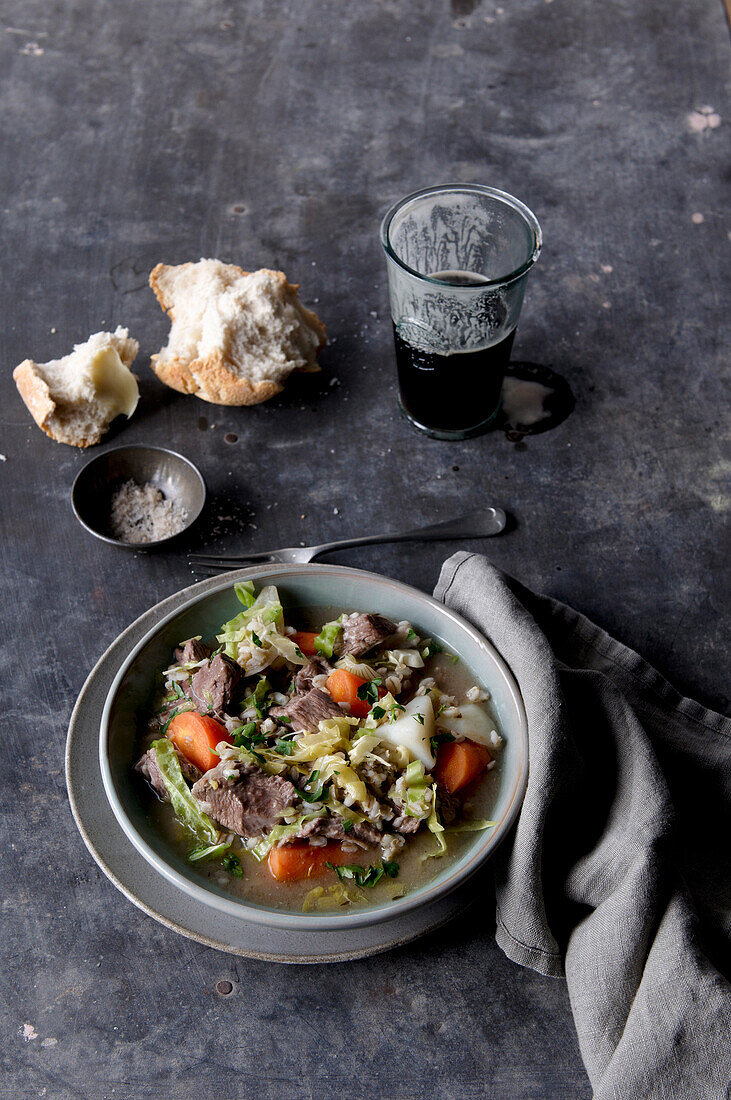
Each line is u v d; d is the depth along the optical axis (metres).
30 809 0.86
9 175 1.16
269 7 1.30
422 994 0.81
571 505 0.99
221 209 1.14
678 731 0.88
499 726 0.85
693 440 1.02
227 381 0.98
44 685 0.91
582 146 1.19
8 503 0.98
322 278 1.10
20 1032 0.80
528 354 1.06
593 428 1.02
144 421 1.02
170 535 0.95
